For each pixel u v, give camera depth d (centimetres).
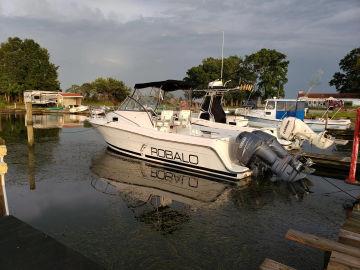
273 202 745
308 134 1205
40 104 4253
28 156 1191
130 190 813
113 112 1239
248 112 2209
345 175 977
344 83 5719
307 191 826
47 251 321
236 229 592
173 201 741
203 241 544
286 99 2058
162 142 1019
